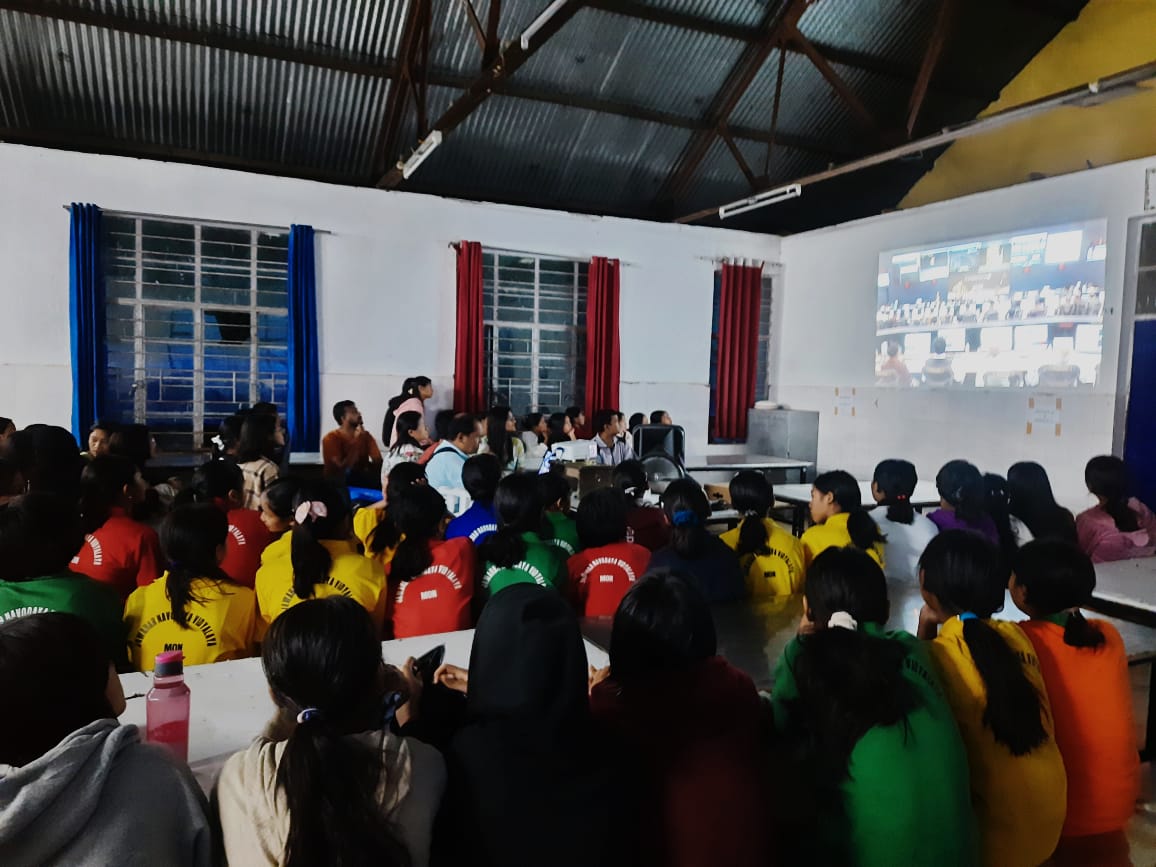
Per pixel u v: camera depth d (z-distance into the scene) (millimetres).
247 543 2658
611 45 6629
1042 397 5805
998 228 6141
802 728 1349
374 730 1113
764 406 8055
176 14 5586
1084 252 5512
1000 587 1640
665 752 1242
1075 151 6836
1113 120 6523
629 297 7555
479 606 2289
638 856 1146
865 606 1521
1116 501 3387
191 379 6109
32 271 5492
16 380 5504
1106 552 3295
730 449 8117
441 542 2334
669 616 1303
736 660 1908
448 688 1422
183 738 1373
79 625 1064
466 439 4145
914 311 6824
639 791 1150
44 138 6094
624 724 1275
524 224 7043
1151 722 2256
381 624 2188
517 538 2289
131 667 1945
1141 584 2664
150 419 6004
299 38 5945
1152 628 2242
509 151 7328
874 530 2650
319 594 2053
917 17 6871
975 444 6309
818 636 1361
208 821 1041
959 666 1522
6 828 850
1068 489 5645
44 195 5488
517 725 1086
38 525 1795
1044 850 1507
